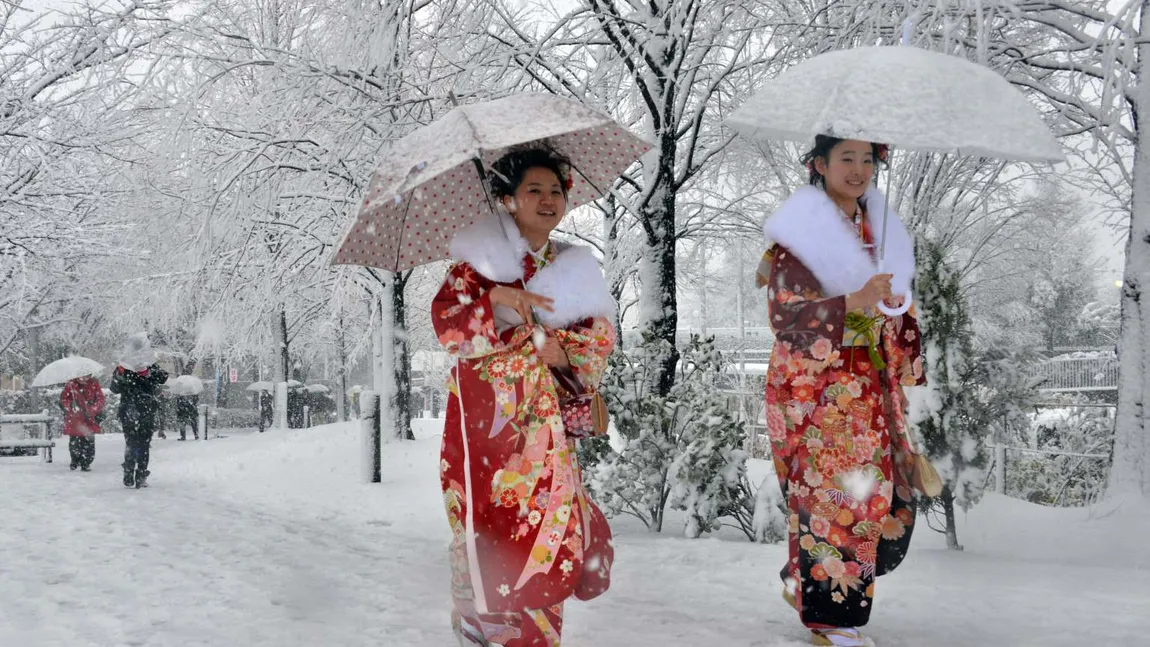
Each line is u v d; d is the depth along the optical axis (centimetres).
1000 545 623
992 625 371
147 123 1333
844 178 357
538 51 934
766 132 366
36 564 570
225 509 885
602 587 339
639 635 368
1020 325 2117
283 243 1395
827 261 347
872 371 359
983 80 342
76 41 1425
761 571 507
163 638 387
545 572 317
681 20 879
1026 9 912
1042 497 1003
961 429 581
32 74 1534
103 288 2025
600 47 1086
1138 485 736
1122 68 732
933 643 346
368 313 2123
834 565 346
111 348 2973
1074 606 400
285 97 1104
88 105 1484
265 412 2883
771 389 368
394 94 1052
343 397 3044
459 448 340
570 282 343
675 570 512
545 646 324
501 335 332
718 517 690
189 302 1554
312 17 1120
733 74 1100
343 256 359
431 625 401
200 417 2380
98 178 1574
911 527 367
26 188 1552
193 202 1176
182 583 507
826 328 337
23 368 3127
